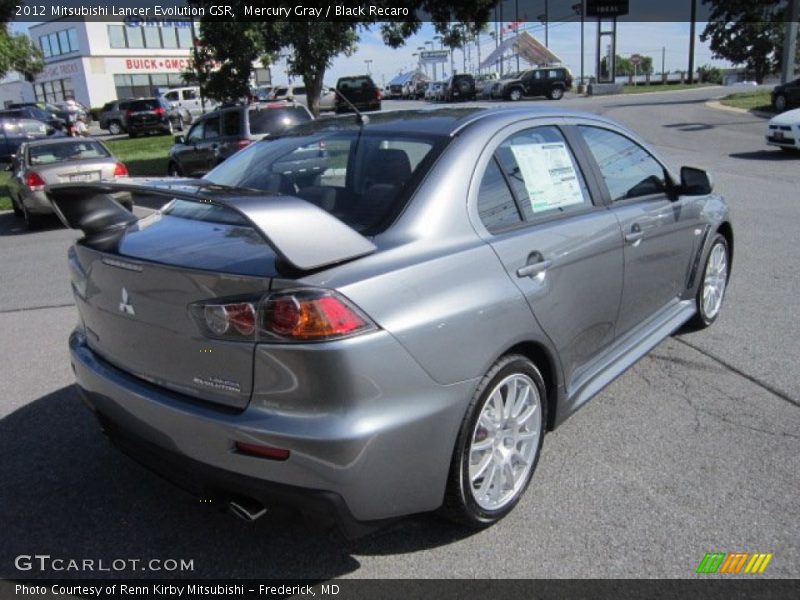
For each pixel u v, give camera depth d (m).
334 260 2.43
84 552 2.91
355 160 3.15
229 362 2.46
